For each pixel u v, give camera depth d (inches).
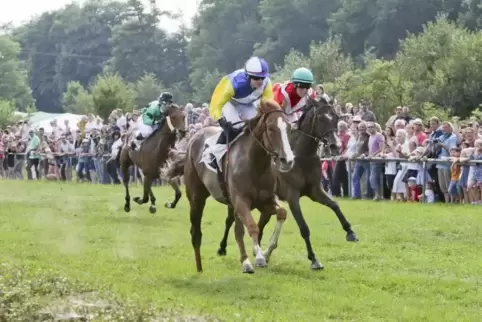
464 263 387.5
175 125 553.9
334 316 291.4
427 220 508.7
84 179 944.3
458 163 577.9
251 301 314.3
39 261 403.2
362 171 647.8
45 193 773.3
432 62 1228.5
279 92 385.7
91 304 286.8
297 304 307.9
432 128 609.9
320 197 384.2
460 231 470.6
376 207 579.5
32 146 1008.2
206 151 358.6
